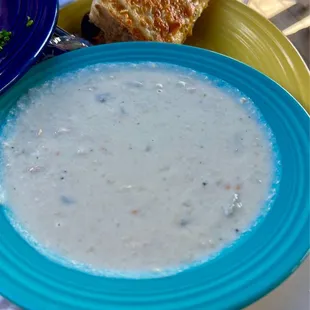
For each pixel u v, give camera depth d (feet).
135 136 1.11
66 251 0.94
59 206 1.00
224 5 1.47
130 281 0.89
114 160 1.07
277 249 0.91
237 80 1.19
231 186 1.02
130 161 1.07
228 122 1.13
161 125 1.13
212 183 1.03
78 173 1.05
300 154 1.04
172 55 1.25
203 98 1.18
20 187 1.03
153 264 0.92
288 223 0.94
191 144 1.09
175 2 1.39
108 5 1.33
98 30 1.43
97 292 0.87
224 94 1.18
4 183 1.04
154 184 1.03
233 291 0.86
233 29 1.44
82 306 0.85
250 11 1.45
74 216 0.99
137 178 1.04
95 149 1.09
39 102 1.18
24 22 1.26
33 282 0.88
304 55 1.51
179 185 1.03
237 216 0.97
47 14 1.25
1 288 0.87
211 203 1.00
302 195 0.97
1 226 0.97
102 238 0.95
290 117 1.10
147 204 1.00
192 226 0.96
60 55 1.25
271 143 1.08
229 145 1.09
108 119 1.14
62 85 1.21
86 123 1.14
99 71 1.24
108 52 1.26
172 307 0.85
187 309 0.84
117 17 1.32
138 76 1.23
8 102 1.16
